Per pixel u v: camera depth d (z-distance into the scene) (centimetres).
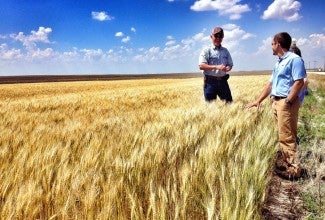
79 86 4659
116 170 338
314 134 746
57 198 288
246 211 271
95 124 664
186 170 323
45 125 678
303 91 649
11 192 287
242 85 2559
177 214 259
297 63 454
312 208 363
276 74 484
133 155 364
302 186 429
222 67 819
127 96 1694
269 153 462
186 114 702
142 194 314
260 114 757
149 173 350
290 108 468
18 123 750
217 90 873
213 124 589
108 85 4809
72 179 310
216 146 411
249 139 470
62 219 263
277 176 475
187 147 446
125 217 267
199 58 855
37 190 286
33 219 267
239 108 780
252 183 323
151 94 1808
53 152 388
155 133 495
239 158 396
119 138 482
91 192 274
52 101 1539
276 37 473
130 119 713
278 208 369
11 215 256
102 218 251
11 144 471
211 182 315
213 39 839
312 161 495
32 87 4662
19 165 347
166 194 285
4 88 4472
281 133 475
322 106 1421
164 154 406
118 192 296
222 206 270
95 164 359
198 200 298
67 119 788
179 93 1850
